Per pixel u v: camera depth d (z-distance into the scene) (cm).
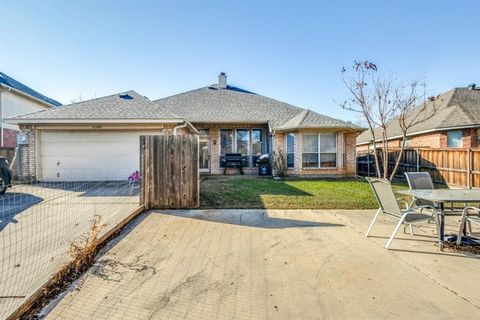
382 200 427
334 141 1323
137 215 560
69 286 276
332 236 432
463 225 401
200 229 471
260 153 1529
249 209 616
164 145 623
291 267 320
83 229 462
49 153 1077
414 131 1522
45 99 1836
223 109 1599
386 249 375
